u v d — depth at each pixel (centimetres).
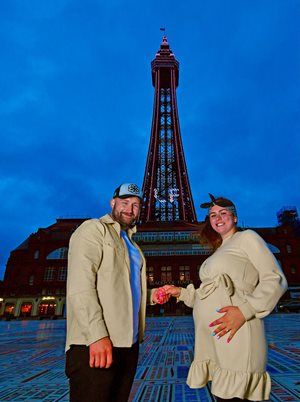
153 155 8469
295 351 795
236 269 231
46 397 441
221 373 209
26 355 884
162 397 425
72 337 204
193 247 5662
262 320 221
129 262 241
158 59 9825
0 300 5194
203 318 236
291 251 5509
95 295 205
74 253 221
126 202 272
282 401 395
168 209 8194
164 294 301
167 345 1005
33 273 5541
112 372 198
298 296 5116
